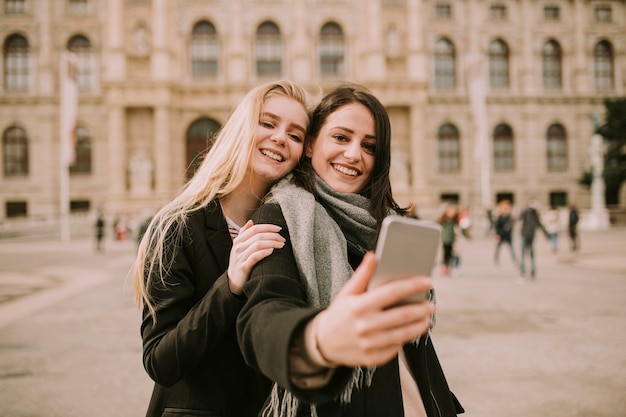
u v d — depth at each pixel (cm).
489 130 5591
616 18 5791
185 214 226
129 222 4234
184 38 5031
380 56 5038
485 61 5603
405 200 4916
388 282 132
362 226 210
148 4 4881
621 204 5675
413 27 5097
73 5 5228
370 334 116
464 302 1237
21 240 3872
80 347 856
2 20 5172
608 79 5809
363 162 229
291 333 127
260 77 5103
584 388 632
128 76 4834
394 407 197
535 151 5625
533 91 5625
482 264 2070
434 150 5491
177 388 219
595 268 1831
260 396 215
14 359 788
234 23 5028
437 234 138
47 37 5178
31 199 5150
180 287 214
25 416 569
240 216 245
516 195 5581
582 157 5678
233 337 218
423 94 5044
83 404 604
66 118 3669
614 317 1029
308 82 5069
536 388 636
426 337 224
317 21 5197
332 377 135
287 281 173
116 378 696
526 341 859
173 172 4859
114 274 1853
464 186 5500
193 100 4938
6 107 5169
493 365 733
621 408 569
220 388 215
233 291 192
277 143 235
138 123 4803
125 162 4734
